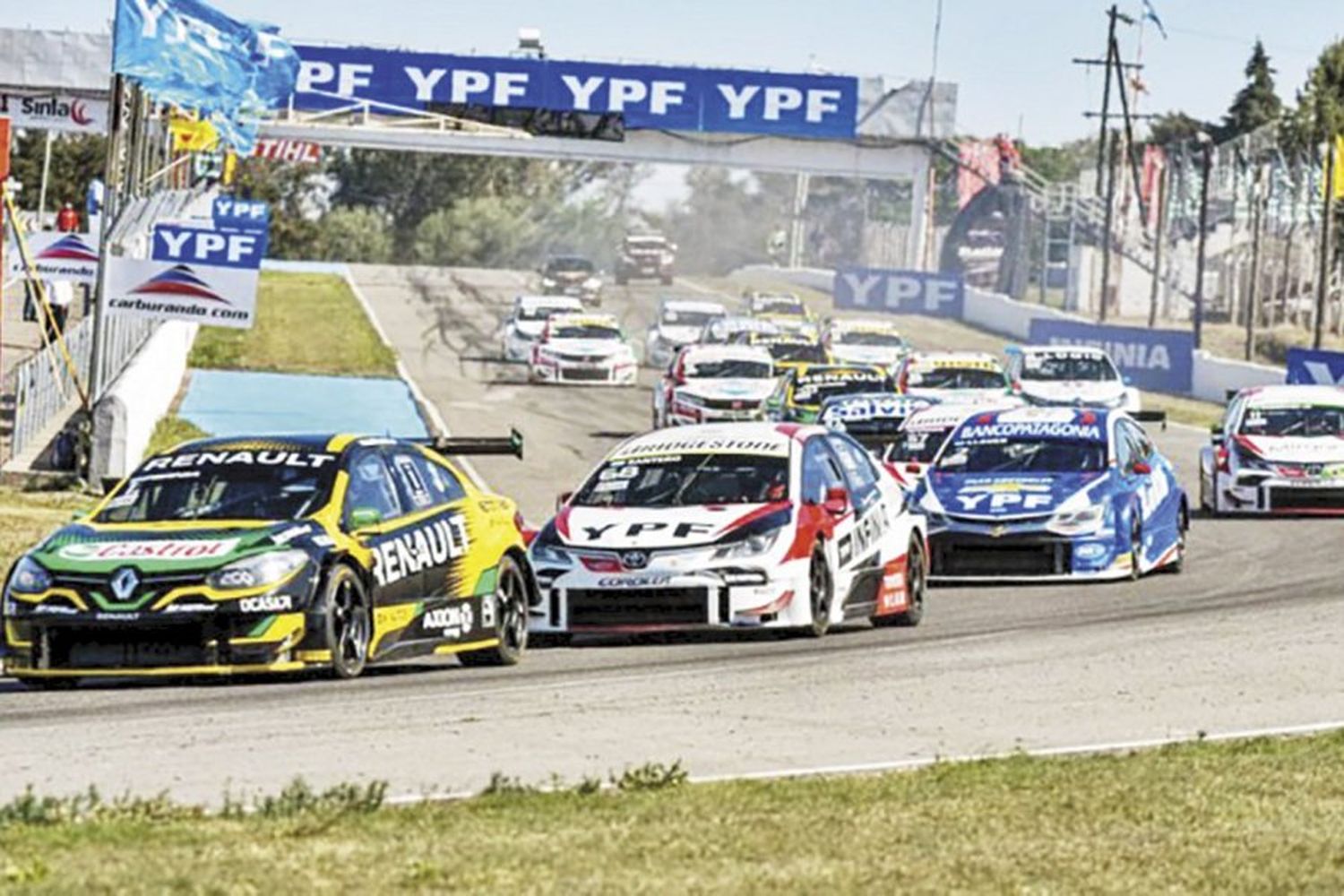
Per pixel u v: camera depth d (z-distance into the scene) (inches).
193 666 1321.4
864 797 939.3
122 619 1314.0
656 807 901.8
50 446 3161.9
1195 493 3412.9
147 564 1331.2
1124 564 2129.7
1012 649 1571.1
